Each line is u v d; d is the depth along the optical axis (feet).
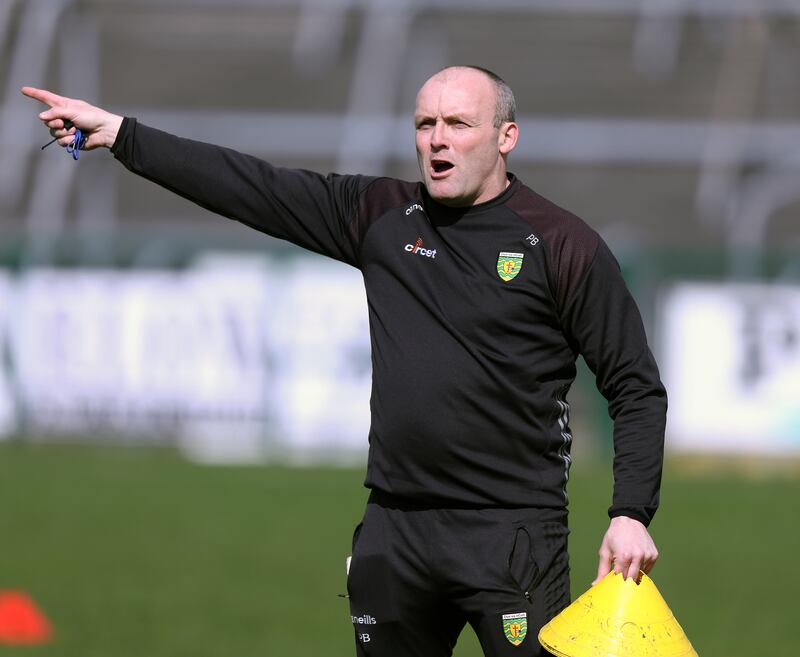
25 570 100.83
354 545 45.27
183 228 221.87
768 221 230.89
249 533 118.11
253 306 164.86
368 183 45.70
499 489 43.01
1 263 166.50
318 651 77.61
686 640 40.57
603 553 41.19
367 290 45.06
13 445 166.81
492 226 43.06
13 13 265.75
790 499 143.13
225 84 262.26
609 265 42.55
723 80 263.49
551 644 40.40
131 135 45.75
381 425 43.78
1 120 242.58
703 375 161.89
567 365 43.83
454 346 42.86
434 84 42.88
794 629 85.51
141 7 272.72
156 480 147.33
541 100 255.29
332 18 270.26
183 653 76.48
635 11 270.05
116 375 166.09
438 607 44.39
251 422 165.37
